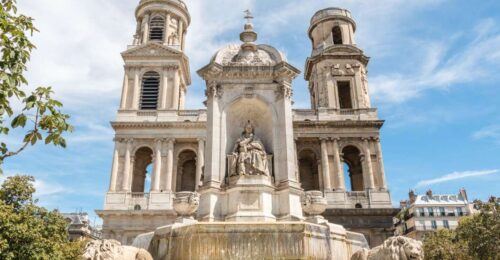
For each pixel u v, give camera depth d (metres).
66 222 32.66
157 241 15.32
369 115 55.16
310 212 17.23
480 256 37.88
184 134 52.97
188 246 14.19
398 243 12.52
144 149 54.44
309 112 55.66
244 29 21.97
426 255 46.69
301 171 58.88
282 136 19.52
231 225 14.28
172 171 52.00
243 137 19.58
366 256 13.20
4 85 10.62
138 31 62.88
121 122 52.56
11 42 11.01
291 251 13.93
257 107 21.02
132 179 50.94
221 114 19.97
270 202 17.91
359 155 53.41
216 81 20.47
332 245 14.91
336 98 56.72
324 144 53.34
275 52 21.42
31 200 29.81
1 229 24.09
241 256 13.86
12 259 24.19
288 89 20.48
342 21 62.69
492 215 38.47
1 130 10.70
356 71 58.53
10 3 11.42
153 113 54.47
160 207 48.62
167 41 60.69
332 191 50.25
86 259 12.34
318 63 59.53
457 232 44.50
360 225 47.31
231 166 18.83
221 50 21.38
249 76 20.69
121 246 13.25
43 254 25.70
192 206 17.08
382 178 51.25
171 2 63.50
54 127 10.68
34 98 10.32
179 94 59.66
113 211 47.31
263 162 18.73
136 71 57.25
